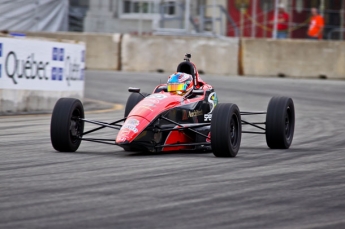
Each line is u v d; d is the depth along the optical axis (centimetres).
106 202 2081
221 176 2591
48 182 2402
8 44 4791
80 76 5709
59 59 5341
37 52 5081
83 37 8869
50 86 5269
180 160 3002
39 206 2012
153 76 8194
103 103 5997
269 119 3447
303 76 8406
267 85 7581
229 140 3030
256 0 9638
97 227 1788
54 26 8950
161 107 3144
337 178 2616
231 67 8556
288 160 3088
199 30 9500
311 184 2478
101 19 9769
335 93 7062
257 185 2425
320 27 8938
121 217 1898
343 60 8288
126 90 6944
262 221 1900
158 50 8738
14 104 4944
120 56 8844
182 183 2420
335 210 2053
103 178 2495
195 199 2156
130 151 3325
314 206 2103
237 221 1892
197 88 3519
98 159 2995
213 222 1873
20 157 3025
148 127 3022
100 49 8875
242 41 8525
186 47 8656
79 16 9719
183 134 3284
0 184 2350
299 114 5419
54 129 3116
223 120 3014
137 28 9806
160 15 9656
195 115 3359
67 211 1956
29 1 8569
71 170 2672
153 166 2802
